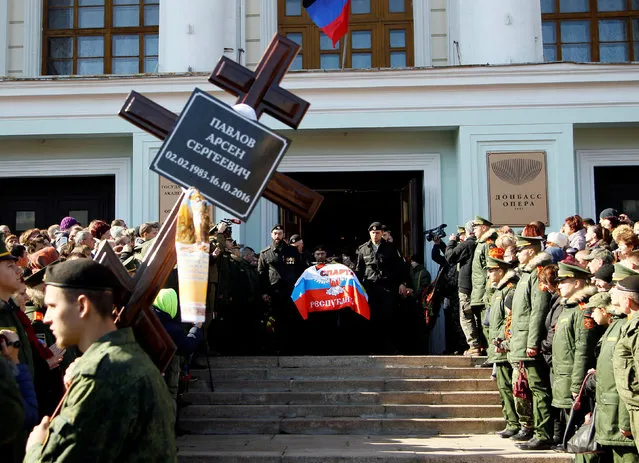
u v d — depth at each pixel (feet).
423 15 48.11
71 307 9.18
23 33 49.55
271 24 48.24
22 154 43.96
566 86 40.86
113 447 8.34
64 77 41.19
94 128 41.55
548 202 40.50
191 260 9.99
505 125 40.86
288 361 31.68
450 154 42.93
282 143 11.04
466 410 28.02
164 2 44.45
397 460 23.04
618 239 21.06
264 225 42.93
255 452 23.98
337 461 23.21
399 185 45.24
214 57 43.37
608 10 48.83
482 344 32.68
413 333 37.24
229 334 34.96
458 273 34.22
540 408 23.71
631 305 16.25
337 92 41.11
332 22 40.57
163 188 41.16
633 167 43.75
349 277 33.99
